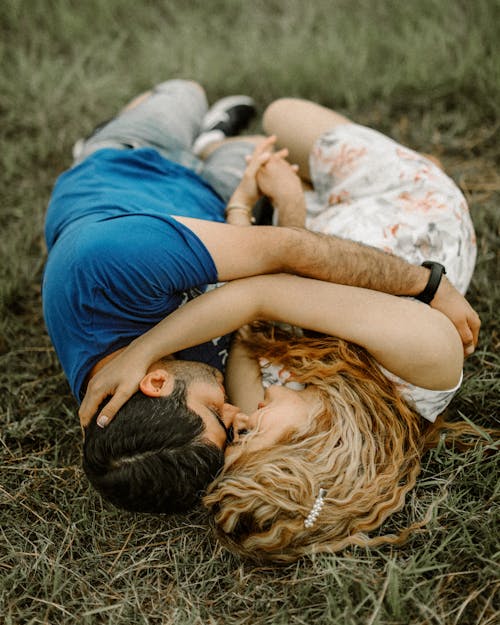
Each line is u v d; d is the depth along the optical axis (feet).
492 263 6.81
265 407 4.60
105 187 5.22
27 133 8.55
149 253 4.36
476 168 7.75
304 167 6.36
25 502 5.41
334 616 4.50
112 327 4.60
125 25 9.64
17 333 6.74
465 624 4.45
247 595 4.76
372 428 4.68
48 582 4.86
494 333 6.21
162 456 4.12
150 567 4.99
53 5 9.68
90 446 4.30
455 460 5.28
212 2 9.67
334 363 4.73
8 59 9.29
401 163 5.66
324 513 4.40
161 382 4.36
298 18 9.50
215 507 4.47
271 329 5.13
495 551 4.72
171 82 7.19
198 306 4.56
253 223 5.80
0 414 6.05
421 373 4.54
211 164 6.47
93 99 8.65
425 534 4.91
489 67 8.11
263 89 8.75
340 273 4.69
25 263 7.20
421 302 4.87
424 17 9.00
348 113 8.44
